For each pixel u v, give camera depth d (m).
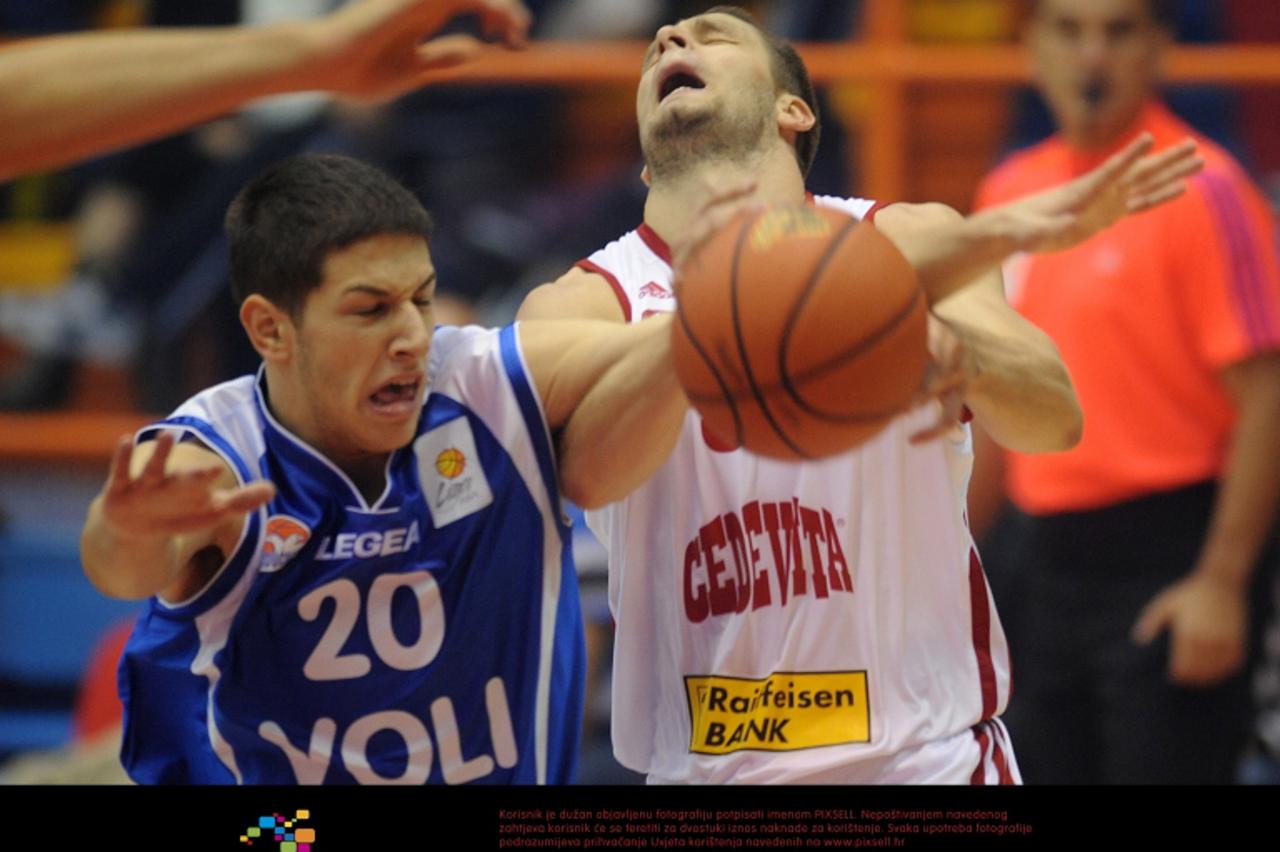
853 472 7.41
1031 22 14.70
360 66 5.43
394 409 6.59
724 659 7.43
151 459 5.46
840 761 7.29
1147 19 12.75
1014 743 12.82
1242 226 11.90
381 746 6.80
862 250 5.75
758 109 7.73
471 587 6.78
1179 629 11.84
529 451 6.82
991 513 13.84
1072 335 12.20
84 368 17.27
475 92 17.44
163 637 6.78
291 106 17.53
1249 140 17.58
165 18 18.08
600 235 16.95
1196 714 11.92
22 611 15.70
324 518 6.69
